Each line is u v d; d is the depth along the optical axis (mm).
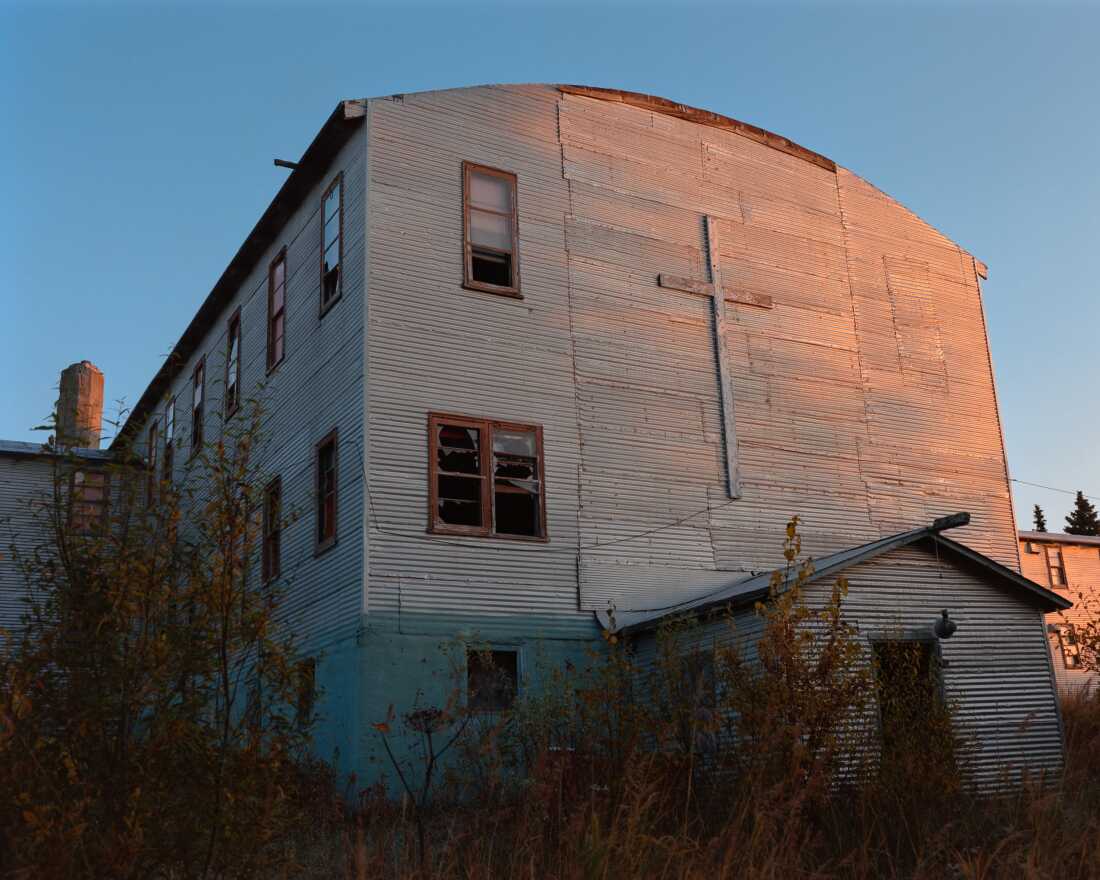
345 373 17609
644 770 10117
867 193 24328
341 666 16156
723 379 20641
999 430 24500
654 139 21391
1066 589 34125
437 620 16359
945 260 25156
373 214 17641
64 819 6645
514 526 17828
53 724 7070
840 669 11555
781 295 22062
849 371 22547
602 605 17938
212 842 7051
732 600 15430
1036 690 16281
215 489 8164
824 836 10125
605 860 8203
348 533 16703
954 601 16203
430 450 17062
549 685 14820
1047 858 9398
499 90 19656
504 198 19188
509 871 8617
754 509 20250
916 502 22500
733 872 8570
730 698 11477
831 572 15445
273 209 21031
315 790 12039
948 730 12477
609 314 19703
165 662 7246
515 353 18406
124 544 7523
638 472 19125
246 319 23094
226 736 7336
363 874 8609
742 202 22188
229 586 7531
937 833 9742
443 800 12547
